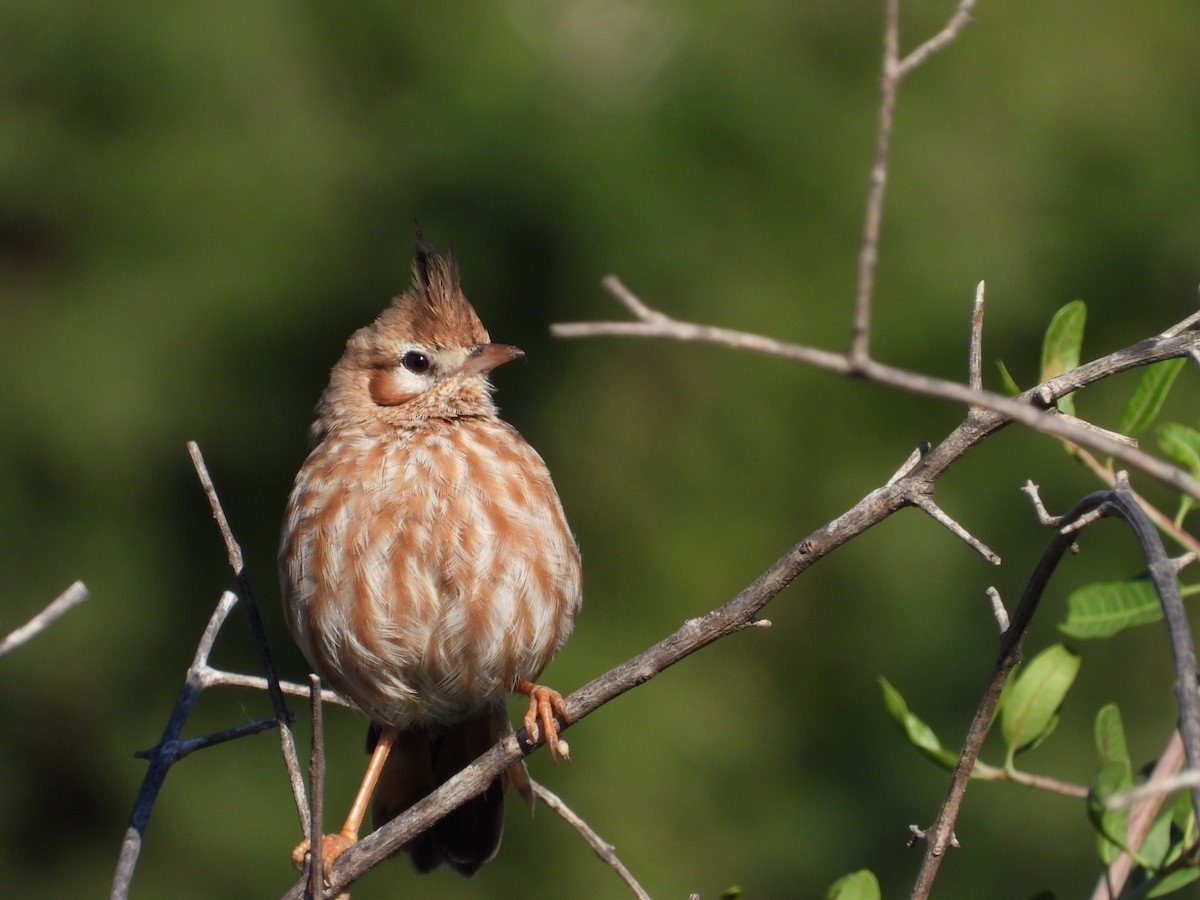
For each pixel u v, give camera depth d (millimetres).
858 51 15250
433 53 14859
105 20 15109
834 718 13953
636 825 13414
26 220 15141
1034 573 4715
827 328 14406
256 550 14688
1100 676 13469
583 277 14336
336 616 6672
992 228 14523
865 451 14414
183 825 14047
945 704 13750
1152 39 15117
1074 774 13055
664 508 14383
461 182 14422
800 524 14406
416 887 13391
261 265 14609
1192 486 3582
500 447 6848
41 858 14445
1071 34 15078
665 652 5422
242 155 14797
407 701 6863
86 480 14711
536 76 14781
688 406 14555
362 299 14523
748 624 5305
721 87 14828
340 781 13648
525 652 6699
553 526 6797
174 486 14758
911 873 13391
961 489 14141
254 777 14008
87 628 14500
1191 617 13227
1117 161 14742
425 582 6594
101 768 14445
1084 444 3645
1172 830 5172
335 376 7355
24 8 15109
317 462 6871
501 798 7004
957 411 14391
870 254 3521
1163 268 14656
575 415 14477
